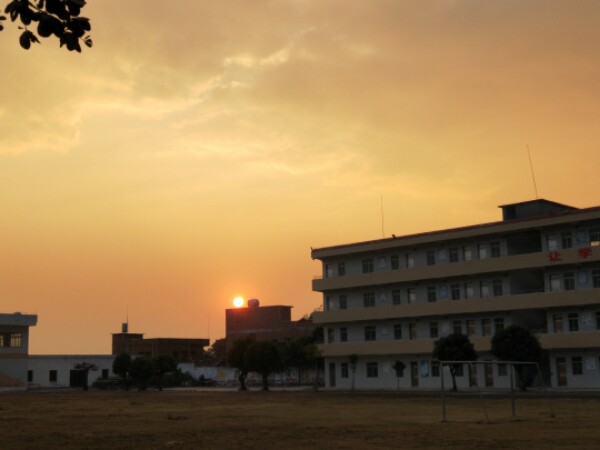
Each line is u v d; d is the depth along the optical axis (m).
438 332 76.75
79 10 6.86
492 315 72.75
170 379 108.62
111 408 48.66
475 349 72.19
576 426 29.45
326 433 28.06
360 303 83.75
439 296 76.88
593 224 65.94
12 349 95.38
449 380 75.56
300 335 117.31
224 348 138.62
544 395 54.50
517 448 22.12
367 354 81.56
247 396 67.00
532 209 73.88
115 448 23.92
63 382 107.88
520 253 72.56
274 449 22.92
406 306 78.19
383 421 33.78
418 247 79.00
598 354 65.00
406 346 78.00
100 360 111.69
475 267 72.69
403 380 79.38
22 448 24.23
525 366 65.69
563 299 66.25
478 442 23.98
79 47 7.05
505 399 50.41
